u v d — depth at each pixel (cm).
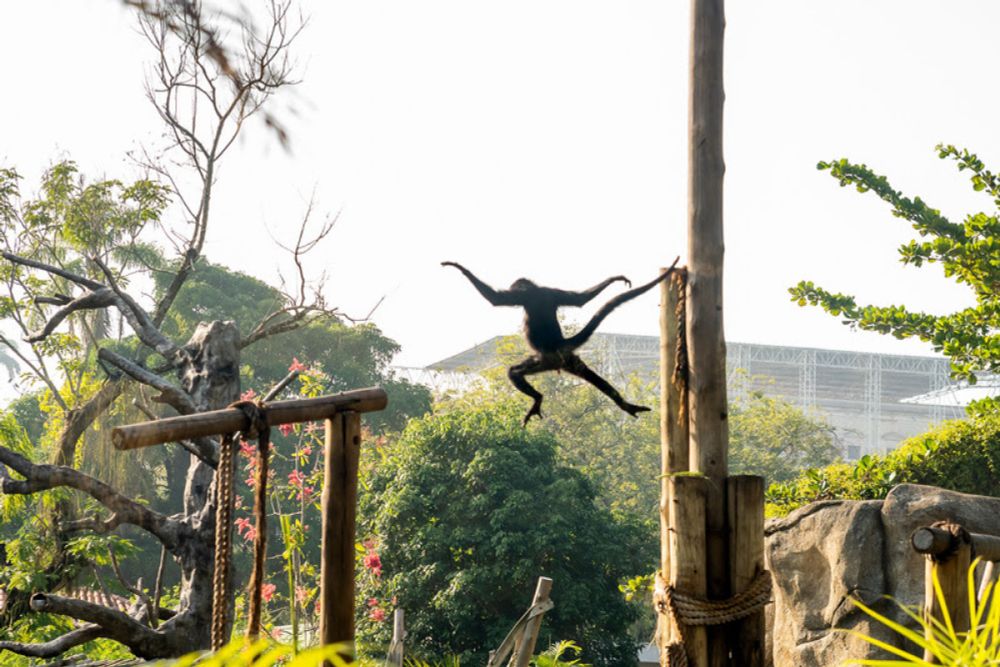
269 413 602
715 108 901
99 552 1728
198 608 1609
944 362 14312
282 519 537
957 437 1683
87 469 1852
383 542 3447
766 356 13700
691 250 898
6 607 1739
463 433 3572
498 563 3216
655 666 5009
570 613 3241
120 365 1638
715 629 846
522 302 917
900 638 1031
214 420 574
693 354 884
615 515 3856
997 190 1758
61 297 1942
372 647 1733
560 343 908
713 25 907
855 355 13988
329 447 652
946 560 597
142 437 528
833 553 1100
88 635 1495
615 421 6962
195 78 2061
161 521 1623
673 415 905
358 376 5797
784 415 7306
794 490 1725
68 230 2328
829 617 1102
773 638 1190
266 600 1923
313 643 873
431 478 3462
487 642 3203
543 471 3522
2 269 2467
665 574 871
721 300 891
